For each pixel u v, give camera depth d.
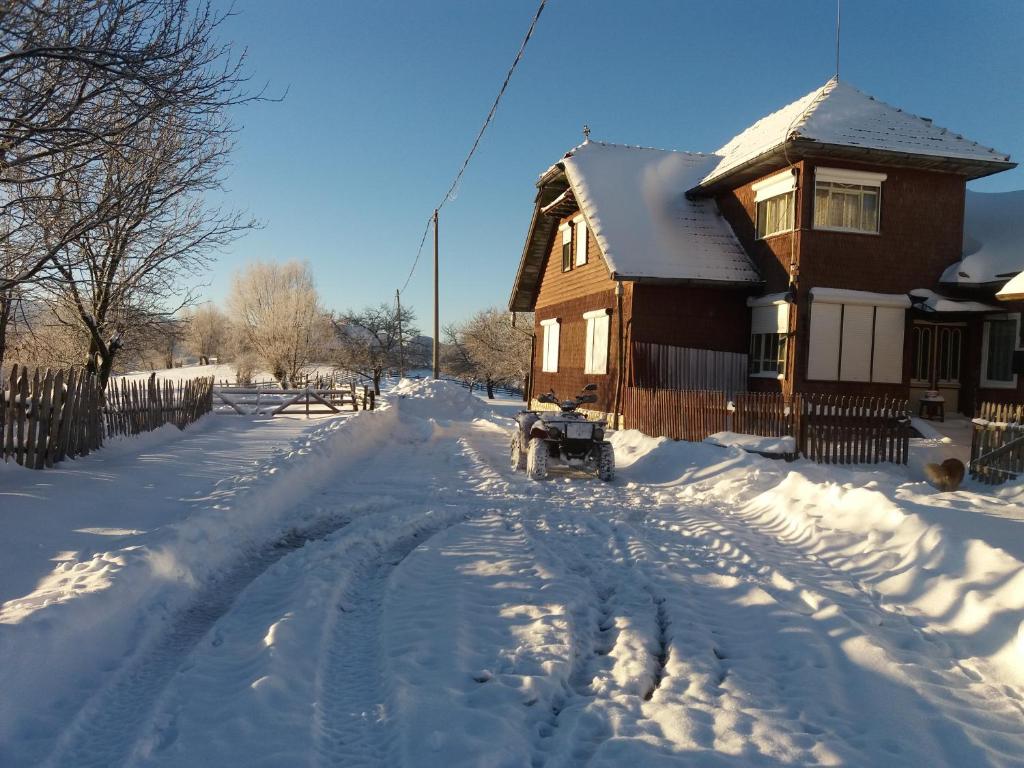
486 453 16.06
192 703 3.95
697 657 4.62
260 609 5.55
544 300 28.14
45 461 10.43
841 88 19.73
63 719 3.87
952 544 6.27
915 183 18.14
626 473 13.82
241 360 54.56
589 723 3.77
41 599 4.94
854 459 13.25
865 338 17.77
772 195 18.69
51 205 8.50
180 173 11.88
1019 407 11.89
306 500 10.00
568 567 6.86
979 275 17.61
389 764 3.37
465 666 4.41
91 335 15.03
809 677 4.31
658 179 22.44
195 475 10.73
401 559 7.18
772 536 8.28
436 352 29.81
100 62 7.09
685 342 19.42
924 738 3.59
